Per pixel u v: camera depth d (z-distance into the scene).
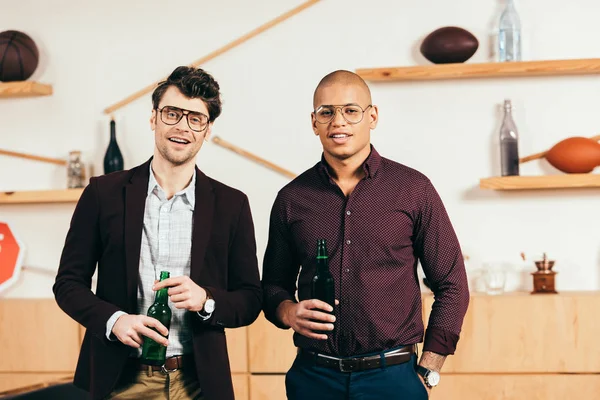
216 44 3.91
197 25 3.92
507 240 3.77
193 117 2.28
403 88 3.81
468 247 3.79
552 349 3.53
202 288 2.23
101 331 2.17
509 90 3.77
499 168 3.77
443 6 3.79
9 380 3.82
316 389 2.38
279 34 3.87
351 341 2.33
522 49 3.78
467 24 3.79
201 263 2.29
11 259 3.99
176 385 2.26
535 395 3.53
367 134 2.39
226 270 2.35
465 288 2.43
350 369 2.33
